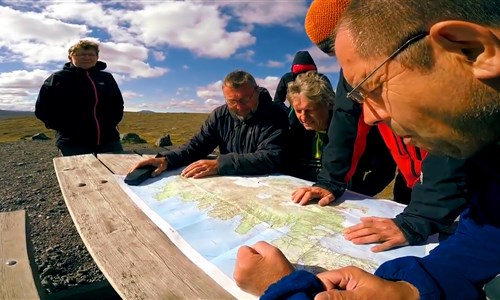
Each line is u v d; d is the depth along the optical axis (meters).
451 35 0.67
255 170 2.64
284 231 1.64
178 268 1.39
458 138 0.77
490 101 0.71
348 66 0.85
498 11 0.65
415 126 0.79
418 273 0.96
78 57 5.04
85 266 4.02
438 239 1.53
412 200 1.58
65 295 2.96
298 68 4.09
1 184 7.34
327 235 1.58
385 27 0.75
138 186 2.45
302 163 3.11
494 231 1.02
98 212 2.00
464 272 0.98
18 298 1.54
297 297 0.95
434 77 0.72
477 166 1.06
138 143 18.28
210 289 1.25
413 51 0.72
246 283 1.21
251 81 2.86
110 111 5.32
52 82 4.97
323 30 1.38
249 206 1.95
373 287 0.93
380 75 0.78
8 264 1.78
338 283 1.00
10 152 12.06
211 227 1.72
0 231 2.14
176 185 2.40
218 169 2.61
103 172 2.88
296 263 1.37
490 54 0.66
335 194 2.01
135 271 1.38
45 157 10.91
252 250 1.26
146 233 1.71
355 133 2.03
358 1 0.83
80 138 5.19
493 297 0.94
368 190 2.82
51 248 4.40
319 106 2.79
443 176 1.42
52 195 6.52
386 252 1.43
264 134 2.88
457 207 1.43
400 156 2.08
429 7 0.69
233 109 2.90
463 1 0.67
